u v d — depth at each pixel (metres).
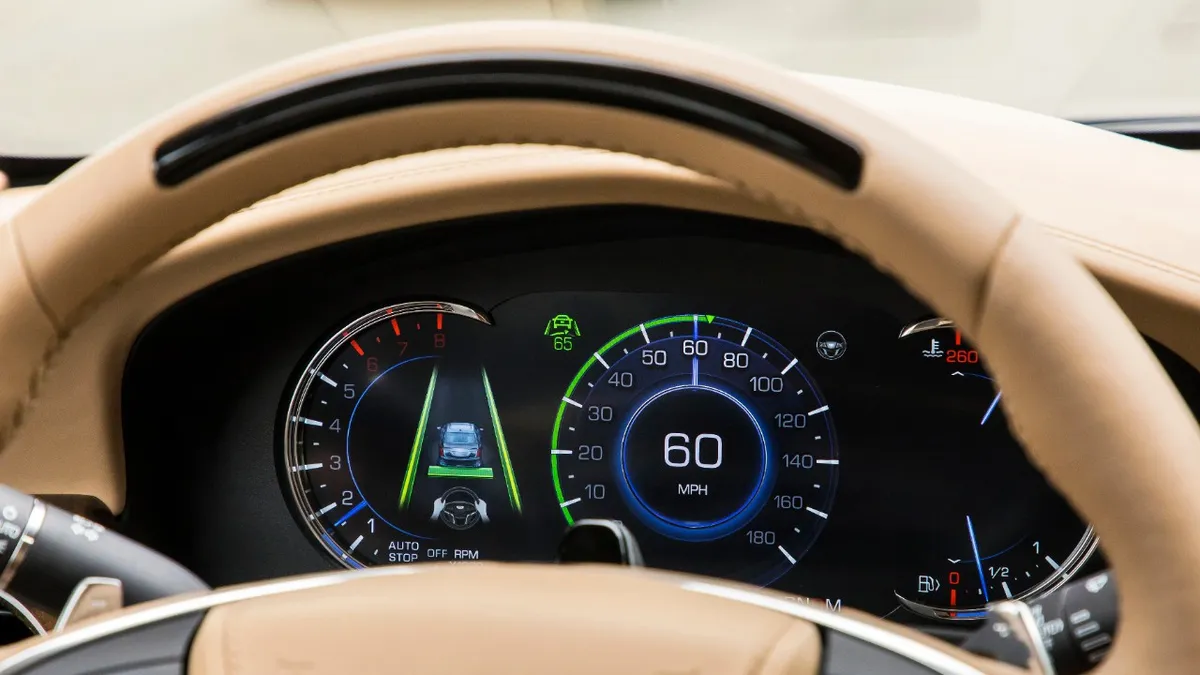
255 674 0.58
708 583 0.63
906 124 1.57
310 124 0.59
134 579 0.71
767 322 1.92
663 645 0.57
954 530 1.89
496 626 0.58
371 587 0.61
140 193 0.59
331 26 6.15
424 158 1.64
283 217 1.63
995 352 0.53
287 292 1.82
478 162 1.63
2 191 1.84
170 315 1.67
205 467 1.89
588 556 0.71
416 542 1.95
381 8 5.93
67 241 0.60
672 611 0.59
